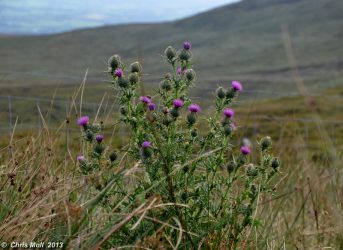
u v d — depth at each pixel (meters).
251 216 1.40
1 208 1.35
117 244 1.28
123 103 1.41
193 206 1.38
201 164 1.40
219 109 1.45
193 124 1.42
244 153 1.41
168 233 1.36
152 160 1.39
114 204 1.37
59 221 1.28
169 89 1.46
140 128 1.40
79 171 1.43
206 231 1.33
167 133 1.39
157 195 1.34
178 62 1.48
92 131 1.43
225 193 1.40
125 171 1.34
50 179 1.44
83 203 1.31
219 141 1.42
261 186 1.42
